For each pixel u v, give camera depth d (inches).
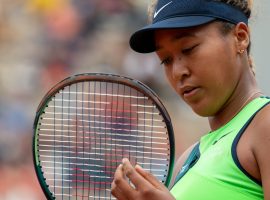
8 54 1389.0
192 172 360.5
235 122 358.9
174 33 360.8
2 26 1418.6
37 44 1402.6
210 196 343.0
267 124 333.7
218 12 361.1
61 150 501.7
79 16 1423.5
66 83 416.5
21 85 1354.6
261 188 332.8
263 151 329.1
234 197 335.9
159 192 332.8
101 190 472.7
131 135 455.5
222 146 350.6
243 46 368.2
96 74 413.4
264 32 973.8
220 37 360.8
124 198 338.0
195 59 357.4
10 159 1258.6
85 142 462.3
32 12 1439.5
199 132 1304.1
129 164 340.2
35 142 423.2
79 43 1403.8
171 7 367.6
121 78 407.5
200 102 363.3
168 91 1342.3
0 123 1291.8
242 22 368.8
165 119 403.2
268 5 890.7
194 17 359.9
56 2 1438.2
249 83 374.0
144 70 1360.7
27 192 1230.3
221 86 360.5
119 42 1401.3
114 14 1425.9
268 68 994.7
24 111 1321.4
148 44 393.1
